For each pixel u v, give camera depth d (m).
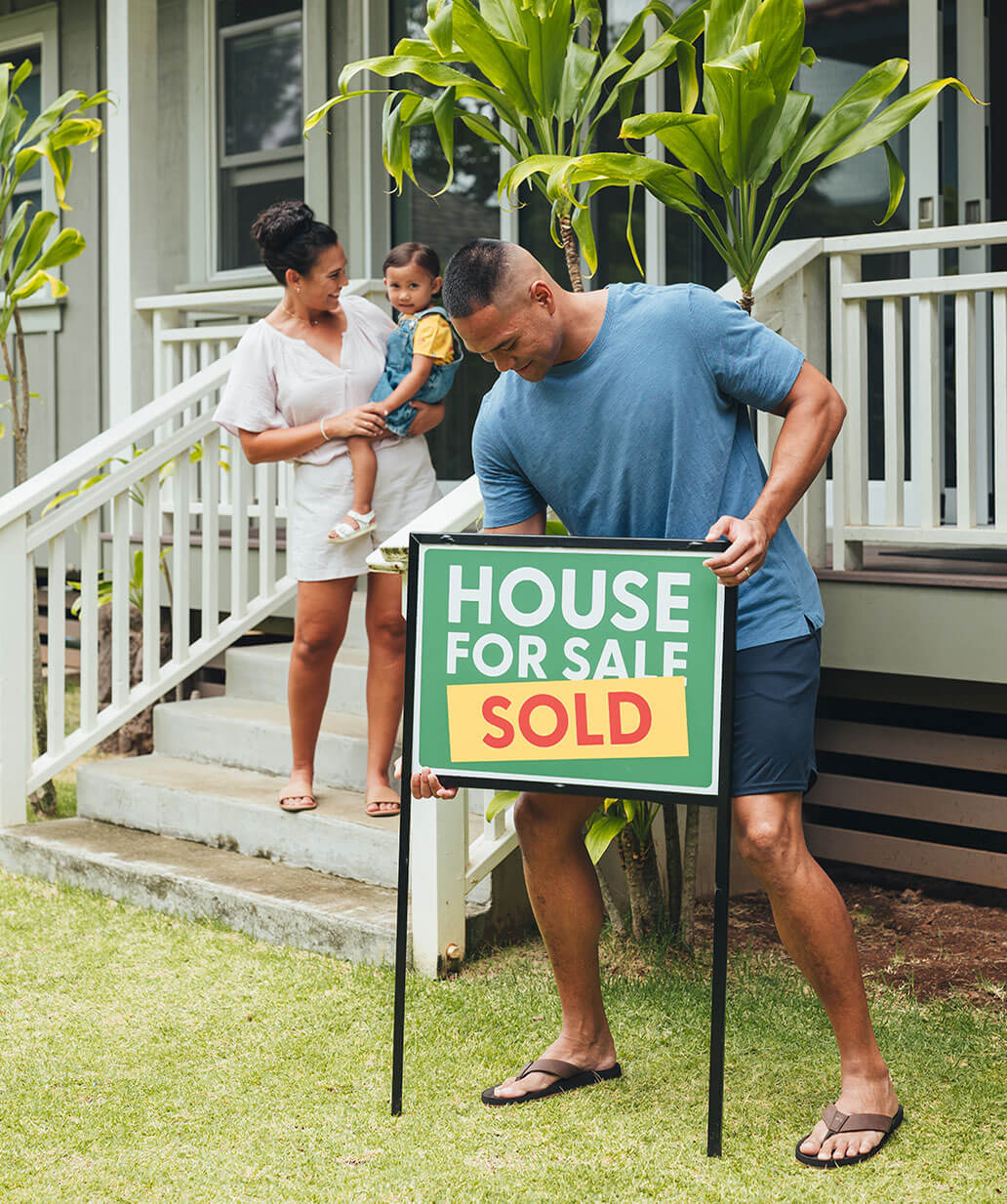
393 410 4.29
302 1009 3.54
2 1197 2.61
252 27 7.40
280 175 7.38
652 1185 2.61
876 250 4.11
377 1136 2.84
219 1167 2.72
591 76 4.05
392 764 4.64
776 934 4.13
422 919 3.77
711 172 3.45
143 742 6.39
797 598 2.80
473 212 6.65
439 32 3.59
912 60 5.23
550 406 2.82
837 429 2.73
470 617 2.83
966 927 4.19
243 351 4.39
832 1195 2.56
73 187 7.94
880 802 4.50
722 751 2.65
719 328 2.72
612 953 3.91
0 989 3.71
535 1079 3.02
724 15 3.38
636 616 2.72
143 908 4.43
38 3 8.12
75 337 7.97
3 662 4.97
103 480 5.16
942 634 3.92
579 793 2.77
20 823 5.04
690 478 2.76
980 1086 3.01
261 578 5.59
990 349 5.43
